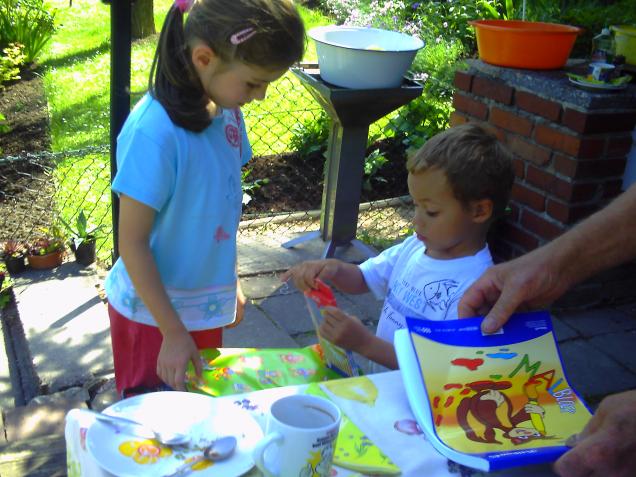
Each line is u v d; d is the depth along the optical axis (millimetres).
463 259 1751
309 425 1111
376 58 3180
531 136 3221
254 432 1173
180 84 1704
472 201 1670
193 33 1634
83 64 7520
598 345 3053
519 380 1319
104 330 3074
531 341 1396
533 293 1426
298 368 1763
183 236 1847
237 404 1290
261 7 1591
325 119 5066
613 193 3121
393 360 1650
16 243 3707
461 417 1235
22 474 2260
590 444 1096
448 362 1332
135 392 1864
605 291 3350
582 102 2922
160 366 1695
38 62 7535
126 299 1933
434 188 1674
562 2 6488
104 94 6617
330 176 3725
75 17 9430
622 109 2957
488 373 1320
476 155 1656
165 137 1696
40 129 5754
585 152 2990
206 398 1271
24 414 2541
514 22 3494
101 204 4434
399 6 7367
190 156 1748
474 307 1484
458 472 1163
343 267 1938
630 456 1081
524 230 3350
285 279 1907
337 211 3699
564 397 1300
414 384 1289
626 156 3062
